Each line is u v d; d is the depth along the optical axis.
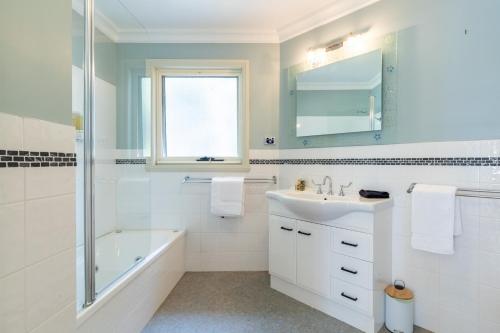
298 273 1.91
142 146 2.28
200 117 2.64
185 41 2.49
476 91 1.44
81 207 1.29
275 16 2.22
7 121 0.75
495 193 1.38
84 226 1.22
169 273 2.09
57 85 0.94
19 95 0.79
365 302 1.57
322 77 2.15
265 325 1.67
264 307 1.87
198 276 2.39
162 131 2.62
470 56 1.45
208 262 2.52
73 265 1.01
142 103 2.35
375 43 1.86
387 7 1.79
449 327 1.54
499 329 1.39
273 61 2.50
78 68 1.32
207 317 1.76
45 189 0.88
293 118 2.38
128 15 2.11
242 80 2.53
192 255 2.51
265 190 2.51
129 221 2.02
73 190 1.01
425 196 1.49
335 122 2.07
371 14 1.88
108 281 1.42
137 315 1.57
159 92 2.58
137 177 2.15
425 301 1.62
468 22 1.46
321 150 2.18
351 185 1.99
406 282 1.69
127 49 2.42
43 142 0.87
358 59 1.94
